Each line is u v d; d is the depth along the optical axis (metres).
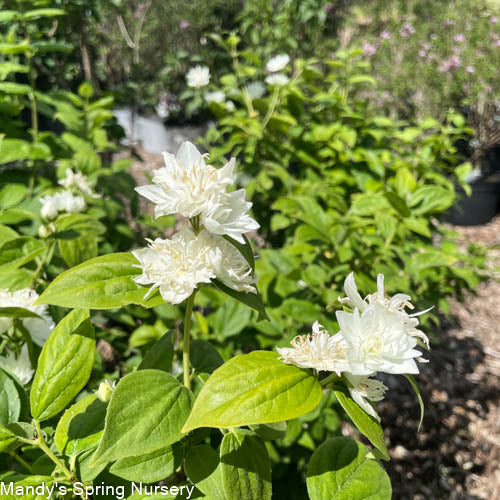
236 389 0.20
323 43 1.63
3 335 0.33
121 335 0.63
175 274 0.22
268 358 0.22
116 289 0.23
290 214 0.63
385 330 0.22
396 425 0.85
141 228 0.84
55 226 0.39
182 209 0.22
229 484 0.22
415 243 0.62
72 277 0.22
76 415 0.25
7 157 0.49
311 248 0.55
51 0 0.82
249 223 0.22
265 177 0.74
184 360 0.25
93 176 0.58
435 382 0.96
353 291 0.23
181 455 0.24
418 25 1.87
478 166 1.76
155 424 0.21
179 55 1.49
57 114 0.59
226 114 0.88
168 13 1.81
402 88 1.65
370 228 0.60
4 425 0.24
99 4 1.05
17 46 0.51
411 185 0.58
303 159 0.76
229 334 0.50
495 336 1.11
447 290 0.70
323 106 0.86
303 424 0.53
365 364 0.21
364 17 1.81
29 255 0.36
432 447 0.82
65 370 0.24
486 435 0.85
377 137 0.82
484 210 1.60
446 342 1.07
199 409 0.20
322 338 0.22
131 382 0.21
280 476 0.51
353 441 0.26
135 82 1.21
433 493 0.74
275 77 0.82
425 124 0.84
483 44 1.68
